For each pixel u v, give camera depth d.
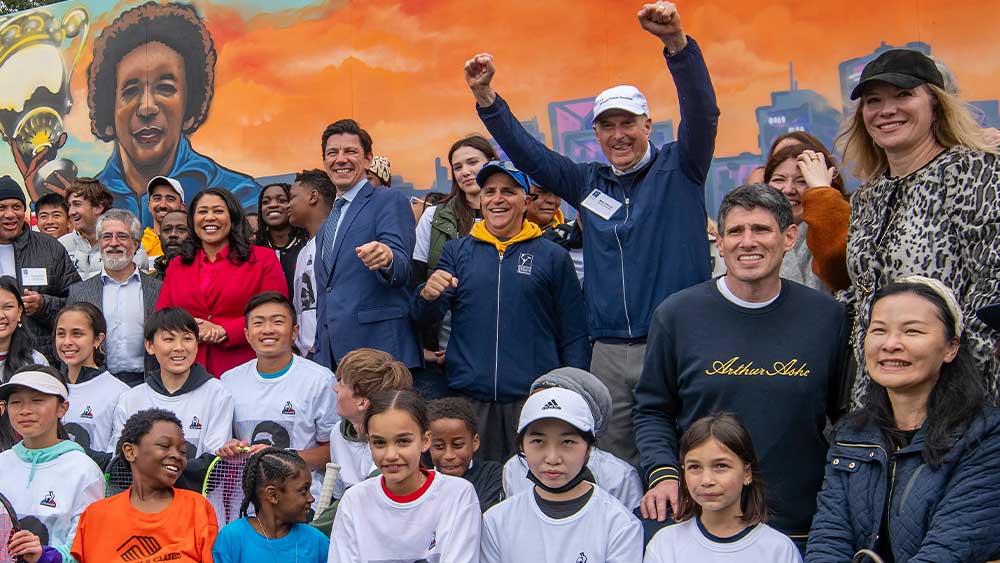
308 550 4.04
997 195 3.36
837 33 7.14
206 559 4.18
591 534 3.56
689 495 3.46
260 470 4.02
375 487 3.74
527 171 4.81
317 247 5.39
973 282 3.40
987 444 3.04
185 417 4.92
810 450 3.65
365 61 9.45
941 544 2.96
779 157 4.99
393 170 9.21
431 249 5.77
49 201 7.98
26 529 4.49
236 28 10.29
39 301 6.07
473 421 4.32
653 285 4.50
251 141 10.14
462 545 3.60
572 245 5.71
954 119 3.57
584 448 3.64
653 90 7.84
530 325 4.84
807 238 4.29
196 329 5.12
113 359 5.76
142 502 4.29
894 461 3.21
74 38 11.45
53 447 4.68
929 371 3.18
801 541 3.62
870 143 3.88
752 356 3.67
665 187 4.56
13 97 11.85
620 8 8.02
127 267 5.93
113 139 11.09
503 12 8.62
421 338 5.25
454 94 8.90
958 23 6.72
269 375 5.03
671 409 3.94
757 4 7.44
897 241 3.59
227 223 5.65
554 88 8.31
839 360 3.70
